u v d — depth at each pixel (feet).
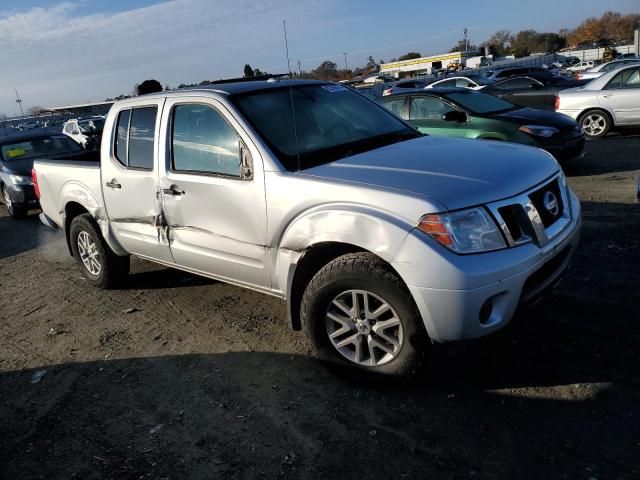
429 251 9.00
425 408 9.98
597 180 26.21
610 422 9.08
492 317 9.38
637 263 15.25
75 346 14.15
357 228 9.73
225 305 15.65
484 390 10.32
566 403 9.68
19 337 15.14
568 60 174.40
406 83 76.64
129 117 14.71
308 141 12.06
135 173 14.33
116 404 11.25
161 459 9.43
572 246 11.00
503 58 214.07
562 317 12.62
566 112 39.34
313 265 11.18
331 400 10.55
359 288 10.07
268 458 9.16
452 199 9.24
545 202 10.34
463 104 27.43
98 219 16.33
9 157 34.68
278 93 13.24
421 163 10.69
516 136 26.02
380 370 10.39
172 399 11.19
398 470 8.55
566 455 8.46
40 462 9.74
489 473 8.28
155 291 17.38
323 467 8.80
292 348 12.74
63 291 18.44
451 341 9.40
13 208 32.89
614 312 12.60
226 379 11.71
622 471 8.04
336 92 14.53
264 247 11.59
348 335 10.76
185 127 13.08
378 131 13.46
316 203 10.43
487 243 9.23
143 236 14.73
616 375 10.29
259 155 11.42
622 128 38.14
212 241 12.67
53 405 11.50
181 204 13.12
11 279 20.59
